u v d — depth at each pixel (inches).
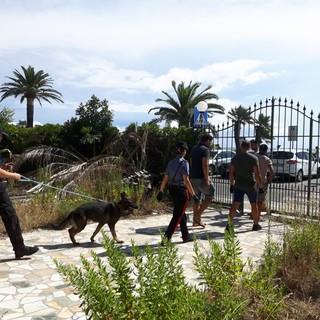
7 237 279.0
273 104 379.9
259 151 360.2
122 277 107.8
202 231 309.0
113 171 434.3
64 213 327.9
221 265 132.7
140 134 500.4
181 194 259.0
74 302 165.2
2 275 198.4
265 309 133.6
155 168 494.9
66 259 226.4
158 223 341.4
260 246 260.2
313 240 195.5
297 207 246.7
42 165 521.3
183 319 98.0
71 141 585.6
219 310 103.2
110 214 262.1
